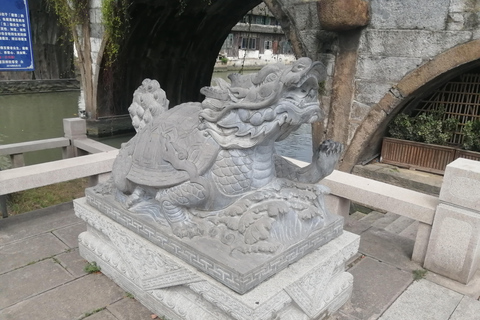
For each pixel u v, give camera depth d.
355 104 4.85
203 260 1.85
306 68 1.67
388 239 3.30
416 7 4.15
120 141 9.95
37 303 2.31
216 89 1.97
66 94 16.67
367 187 3.14
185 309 2.03
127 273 2.38
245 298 1.69
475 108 4.69
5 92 15.36
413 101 4.96
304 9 4.96
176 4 8.91
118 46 8.97
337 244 2.19
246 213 1.95
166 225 2.10
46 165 3.53
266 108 1.78
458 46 3.96
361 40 4.63
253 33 25.53
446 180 2.62
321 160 2.18
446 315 2.32
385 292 2.54
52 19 15.77
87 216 2.63
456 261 2.65
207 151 1.94
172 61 10.86
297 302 1.92
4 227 3.27
